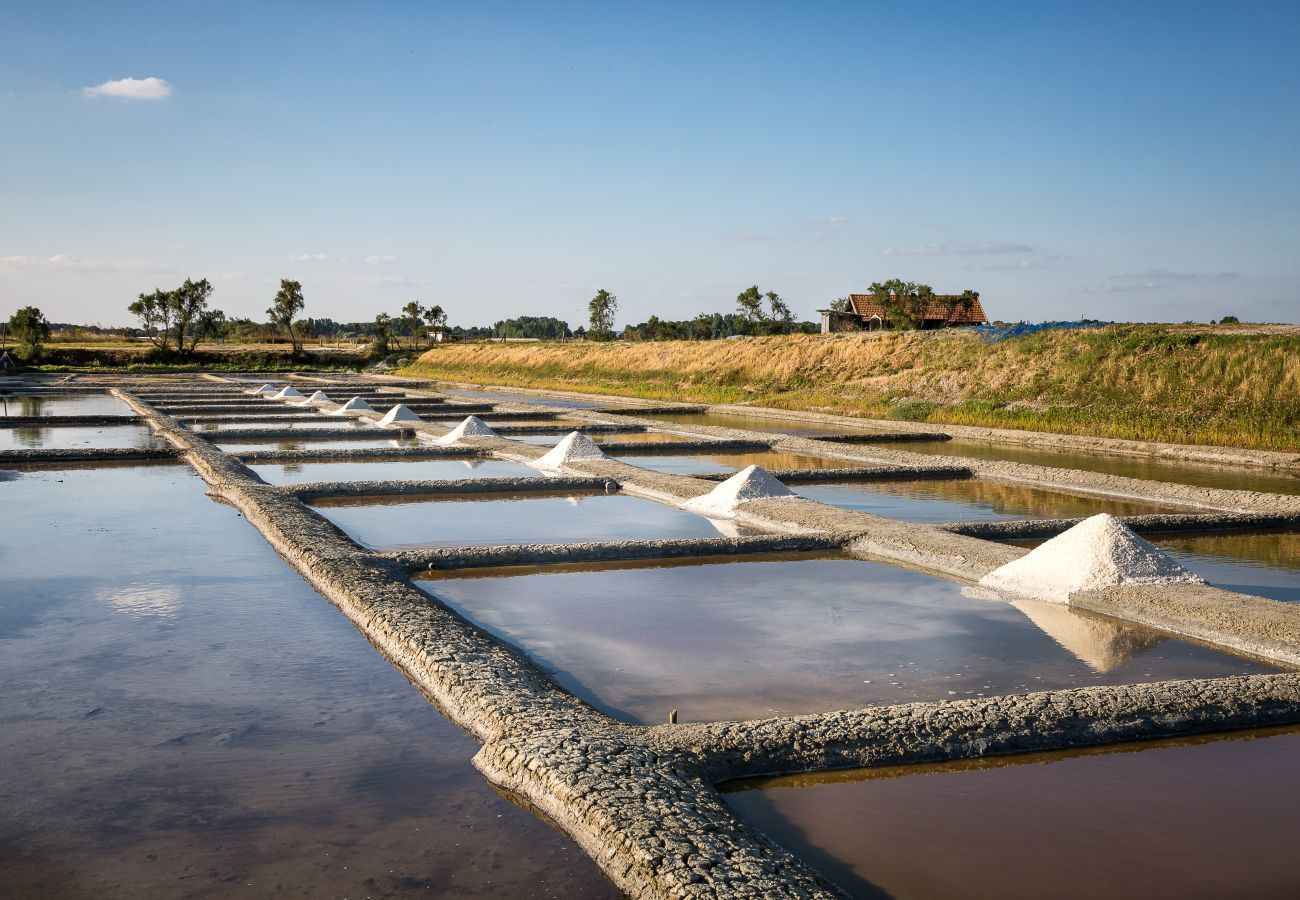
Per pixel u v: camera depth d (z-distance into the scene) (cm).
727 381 3064
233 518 945
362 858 344
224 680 511
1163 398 1912
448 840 356
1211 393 1852
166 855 347
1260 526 940
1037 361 2233
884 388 2480
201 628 595
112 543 828
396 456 1423
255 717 464
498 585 704
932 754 422
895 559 788
